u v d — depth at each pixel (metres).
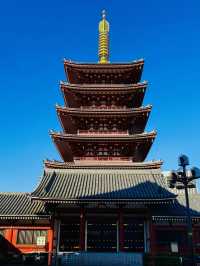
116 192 36.66
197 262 33.94
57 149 48.91
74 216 37.06
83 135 44.84
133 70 50.66
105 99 49.88
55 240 36.34
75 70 50.84
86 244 36.38
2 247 37.47
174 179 25.17
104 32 57.53
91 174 42.84
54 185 38.69
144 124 49.56
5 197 43.12
